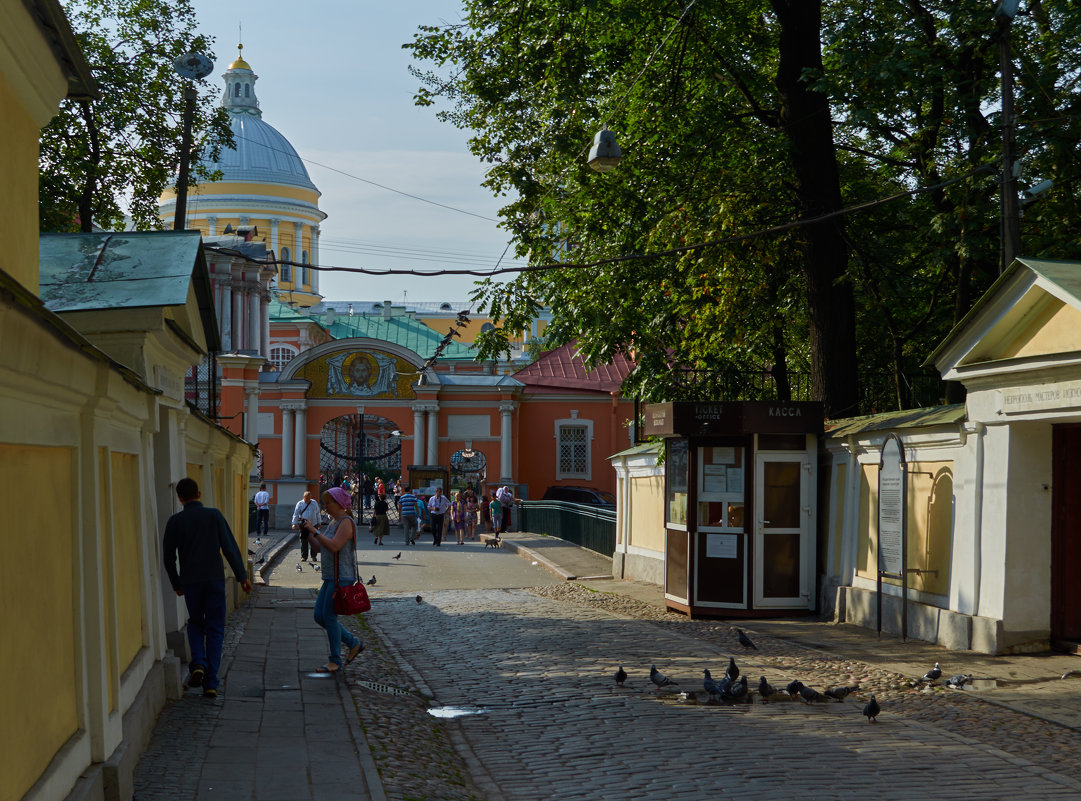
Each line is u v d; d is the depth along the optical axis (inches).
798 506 676.7
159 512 438.3
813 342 802.2
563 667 495.5
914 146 831.7
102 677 255.8
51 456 231.1
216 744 325.7
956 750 334.6
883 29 736.3
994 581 504.4
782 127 814.5
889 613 588.1
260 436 1952.5
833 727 367.9
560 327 916.6
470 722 384.2
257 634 584.4
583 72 842.2
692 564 683.4
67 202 1040.8
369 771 298.0
